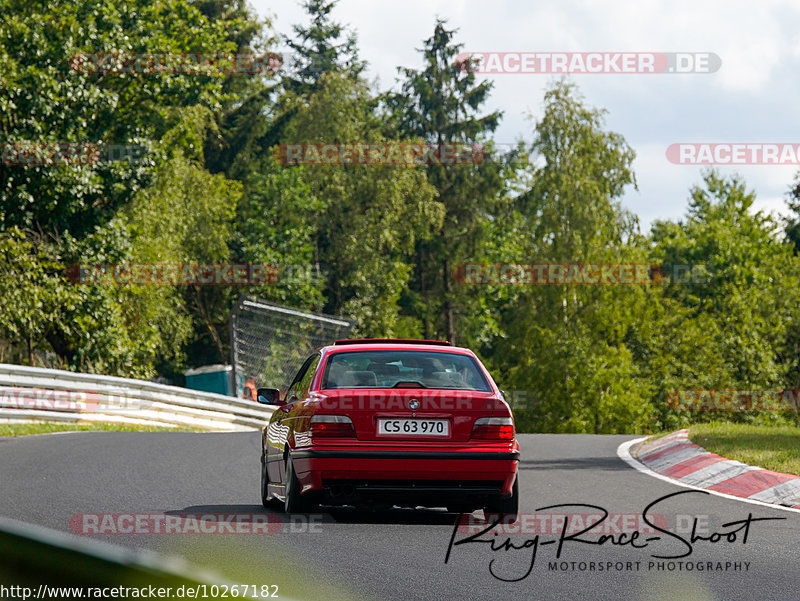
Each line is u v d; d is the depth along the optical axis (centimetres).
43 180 11369
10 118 11231
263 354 11781
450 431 2930
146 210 14775
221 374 14250
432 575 2109
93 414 8025
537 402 18725
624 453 5647
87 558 314
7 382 7294
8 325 11281
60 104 11375
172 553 2289
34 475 4056
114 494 3481
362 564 2220
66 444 5616
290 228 19725
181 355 18425
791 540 2655
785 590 2008
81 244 12344
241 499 3509
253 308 11800
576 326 18875
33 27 11456
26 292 11238
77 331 12188
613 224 18738
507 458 2928
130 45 12362
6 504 3164
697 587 2030
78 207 11944
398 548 2448
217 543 2469
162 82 12712
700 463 4409
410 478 2881
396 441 2902
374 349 3167
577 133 18875
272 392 3466
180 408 8962
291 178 19825
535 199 19000
